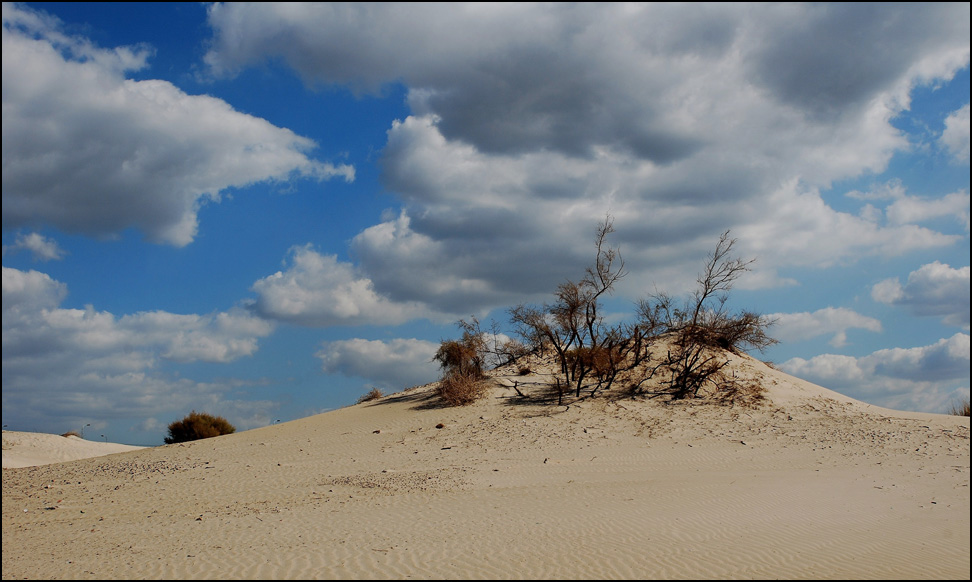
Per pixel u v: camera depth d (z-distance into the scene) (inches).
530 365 1662.2
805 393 1369.3
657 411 1272.1
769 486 675.4
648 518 532.7
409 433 1253.1
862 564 382.3
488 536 487.8
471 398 1454.2
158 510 700.7
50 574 430.0
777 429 1119.6
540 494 680.4
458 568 403.5
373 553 446.3
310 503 689.0
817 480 710.5
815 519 509.7
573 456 987.3
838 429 1096.8
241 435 1408.7
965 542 422.0
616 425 1202.0
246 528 561.3
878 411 1274.6
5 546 541.0
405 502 664.4
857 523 489.7
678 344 1524.4
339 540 491.8
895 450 927.0
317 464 1021.2
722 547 431.8
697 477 769.6
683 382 1365.7
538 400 1416.1
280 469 983.6
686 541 450.9
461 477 834.8
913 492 616.4
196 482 896.3
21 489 901.2
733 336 1491.1
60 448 1776.6
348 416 1498.5
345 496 724.7
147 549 495.5
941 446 936.3
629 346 1567.4
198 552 472.7
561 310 1492.4
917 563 379.9
